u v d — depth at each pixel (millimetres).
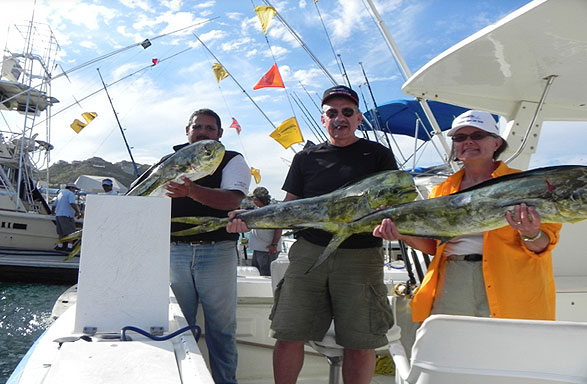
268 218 2115
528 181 1665
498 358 1242
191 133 2713
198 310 2836
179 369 1178
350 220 1993
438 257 2070
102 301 1534
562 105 3188
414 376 1350
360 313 2133
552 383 1194
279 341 2270
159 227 1605
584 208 1565
